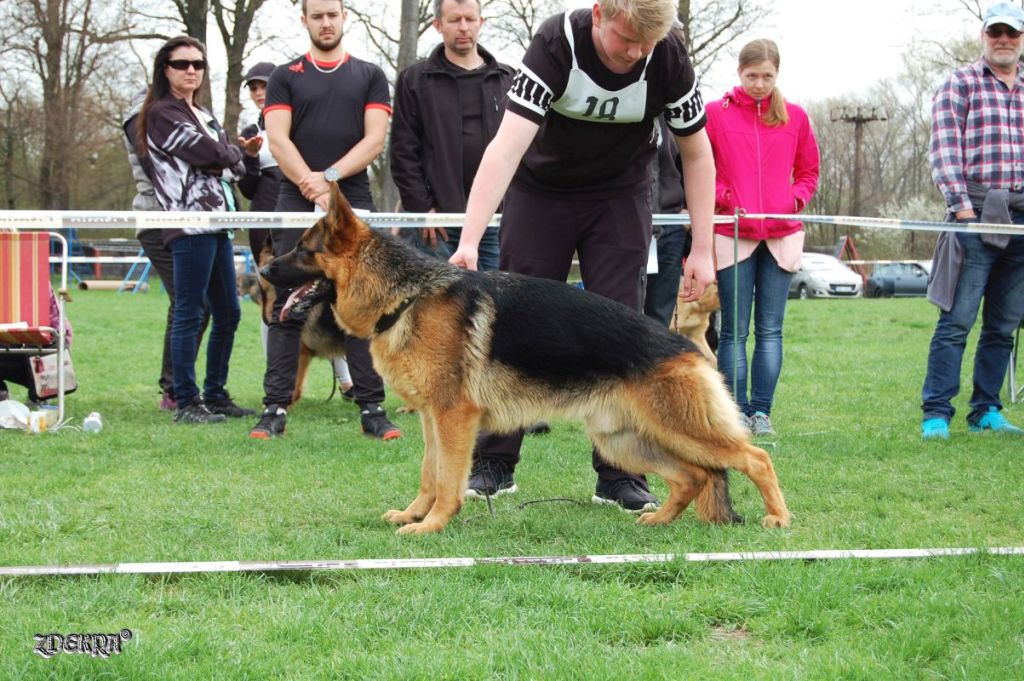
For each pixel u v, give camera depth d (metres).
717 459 4.15
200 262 6.74
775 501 4.18
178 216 5.77
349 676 2.60
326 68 6.43
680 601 3.15
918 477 5.12
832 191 51.03
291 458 5.66
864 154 49.94
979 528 4.18
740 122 6.58
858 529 4.06
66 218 5.62
